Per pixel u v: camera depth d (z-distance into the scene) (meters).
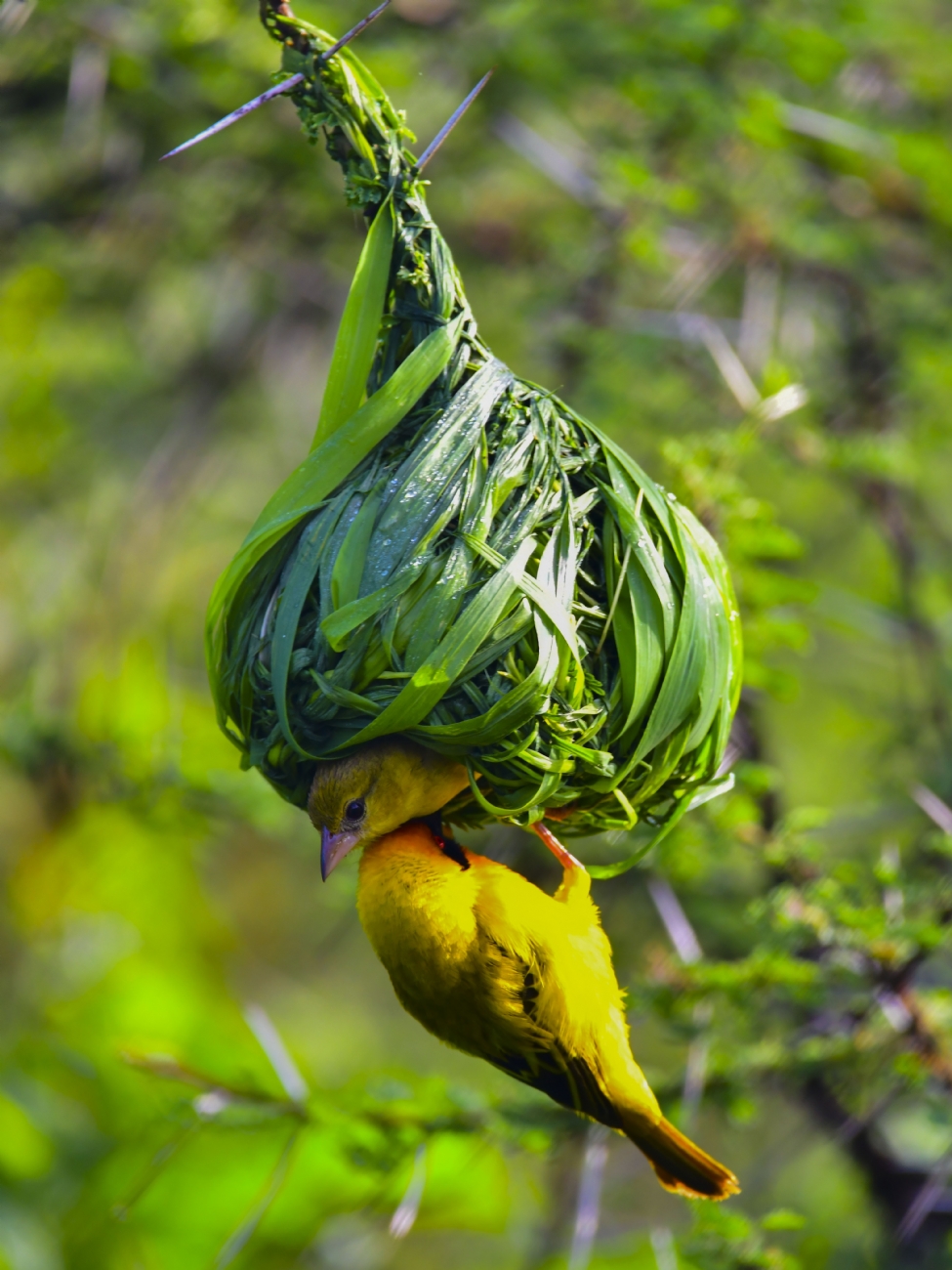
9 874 9.01
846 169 8.05
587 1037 4.38
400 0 8.14
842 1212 7.08
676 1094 5.66
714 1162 4.45
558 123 8.87
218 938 9.82
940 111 8.69
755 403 5.59
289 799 4.12
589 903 4.49
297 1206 7.09
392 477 3.73
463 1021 4.41
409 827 4.40
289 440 10.38
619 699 3.84
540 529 3.76
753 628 5.38
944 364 8.02
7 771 8.63
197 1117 5.21
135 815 7.28
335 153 3.85
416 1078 6.09
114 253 9.05
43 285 9.02
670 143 8.07
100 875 9.13
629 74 7.81
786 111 7.38
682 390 7.99
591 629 3.82
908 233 8.51
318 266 9.09
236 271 9.16
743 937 6.96
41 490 9.86
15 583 9.56
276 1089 5.52
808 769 8.76
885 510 7.52
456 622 3.60
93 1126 7.53
